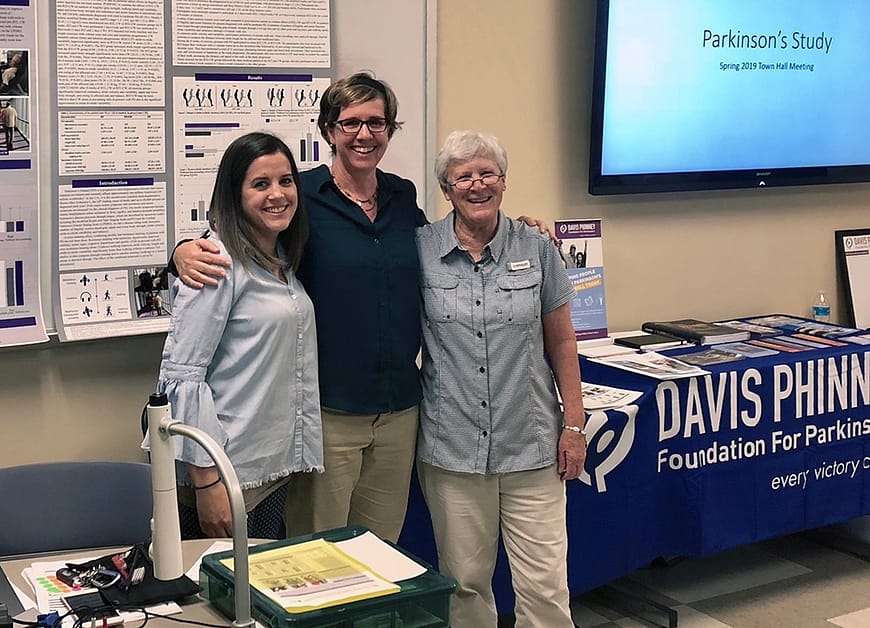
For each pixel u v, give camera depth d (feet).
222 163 7.30
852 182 13.61
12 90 8.38
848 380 11.37
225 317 7.18
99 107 8.76
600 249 11.76
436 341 8.18
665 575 12.02
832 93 13.15
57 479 7.47
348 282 7.72
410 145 10.46
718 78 12.22
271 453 7.41
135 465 7.58
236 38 9.28
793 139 12.97
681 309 12.82
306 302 7.57
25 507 7.38
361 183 7.93
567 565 9.52
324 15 9.70
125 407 9.31
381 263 7.82
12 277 8.57
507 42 11.06
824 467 11.34
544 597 8.42
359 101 7.64
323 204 7.83
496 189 7.85
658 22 11.66
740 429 10.64
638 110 11.73
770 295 13.53
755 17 12.34
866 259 14.12
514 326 8.07
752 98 12.53
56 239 8.71
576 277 11.59
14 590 5.79
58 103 8.59
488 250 8.11
